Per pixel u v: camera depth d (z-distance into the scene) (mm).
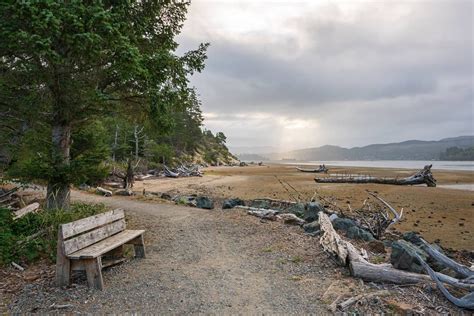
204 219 9000
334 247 4973
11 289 3867
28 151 7191
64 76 6070
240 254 5578
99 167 7492
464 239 9219
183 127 65500
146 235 7012
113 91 7629
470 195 19484
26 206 8203
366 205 13602
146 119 8875
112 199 13148
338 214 10109
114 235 5027
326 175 38750
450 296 3459
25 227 5953
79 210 7559
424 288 3793
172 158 53125
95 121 9750
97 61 6281
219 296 3738
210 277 4391
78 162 6883
